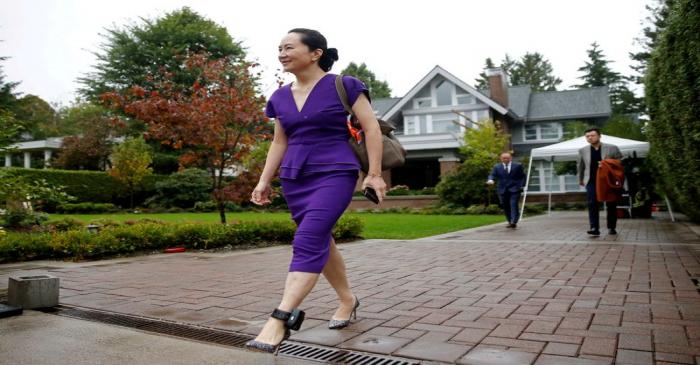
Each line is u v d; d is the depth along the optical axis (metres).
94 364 1.95
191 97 8.53
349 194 2.11
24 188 6.89
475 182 18.84
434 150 26.08
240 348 2.23
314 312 2.94
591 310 2.82
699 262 4.57
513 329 2.46
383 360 2.04
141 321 2.79
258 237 7.74
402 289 3.65
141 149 21.95
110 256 6.32
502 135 22.50
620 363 1.91
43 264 5.62
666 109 5.92
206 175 22.72
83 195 21.59
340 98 2.14
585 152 7.46
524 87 31.08
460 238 7.81
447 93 27.69
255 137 8.88
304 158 2.14
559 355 2.03
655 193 12.76
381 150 2.15
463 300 3.20
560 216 15.02
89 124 26.38
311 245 1.98
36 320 2.76
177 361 2.00
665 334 2.30
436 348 2.17
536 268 4.48
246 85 8.65
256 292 3.68
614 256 5.11
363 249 6.49
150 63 28.02
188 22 29.58
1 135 6.82
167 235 6.95
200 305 3.22
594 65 50.91
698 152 4.95
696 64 4.33
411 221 13.01
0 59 24.30
